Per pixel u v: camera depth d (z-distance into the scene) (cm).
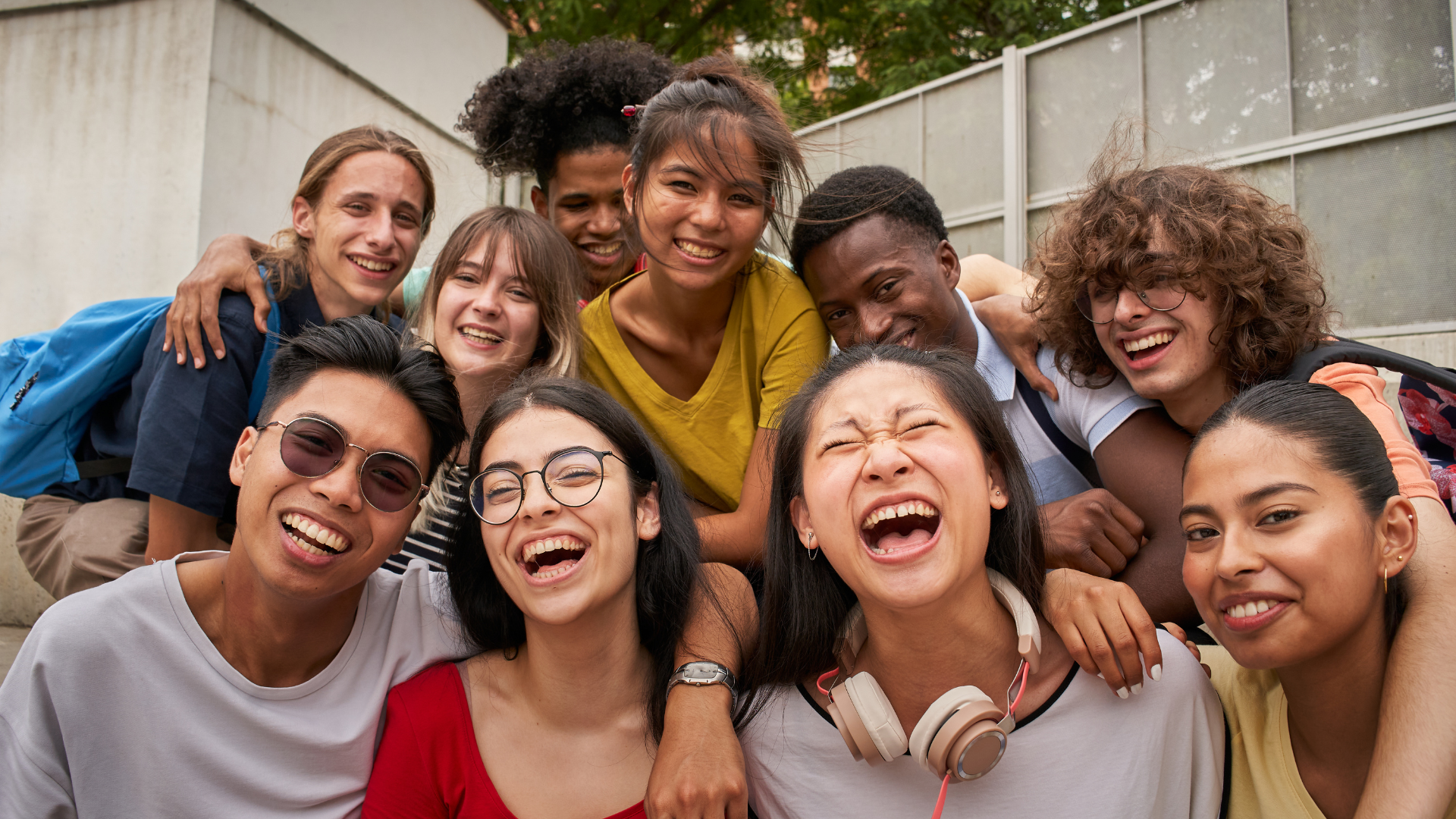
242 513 202
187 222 527
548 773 205
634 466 219
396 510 207
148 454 273
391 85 663
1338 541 172
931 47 1017
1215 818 194
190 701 204
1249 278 226
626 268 367
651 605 223
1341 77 545
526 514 198
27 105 561
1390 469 181
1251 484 177
